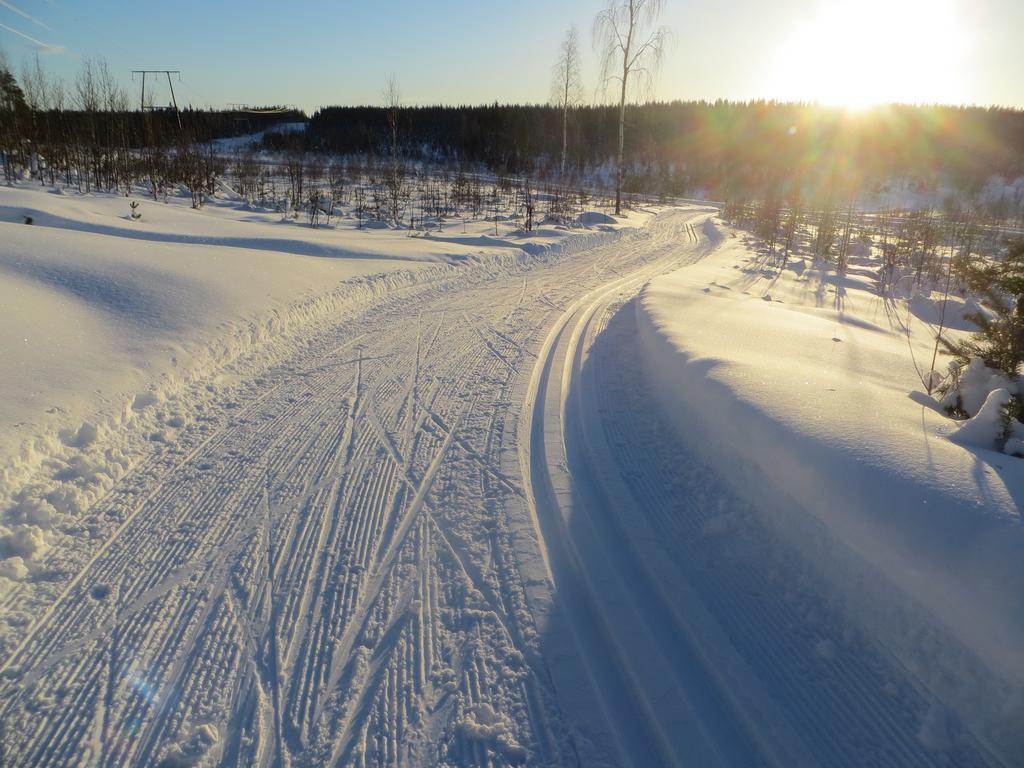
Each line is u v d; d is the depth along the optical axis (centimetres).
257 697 258
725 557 338
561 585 329
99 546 352
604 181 4953
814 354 564
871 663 256
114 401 503
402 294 1042
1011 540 228
